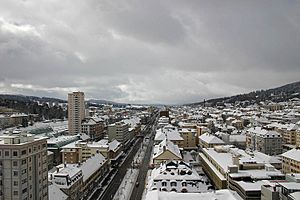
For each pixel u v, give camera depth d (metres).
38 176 128.38
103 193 182.12
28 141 124.94
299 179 141.00
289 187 119.44
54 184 148.50
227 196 97.00
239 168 172.38
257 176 155.75
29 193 122.44
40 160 130.75
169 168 154.75
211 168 199.12
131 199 170.88
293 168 197.88
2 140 124.12
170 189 135.88
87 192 180.88
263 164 174.12
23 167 118.50
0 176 117.50
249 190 137.62
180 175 143.50
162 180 139.75
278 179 154.62
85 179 177.12
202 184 139.62
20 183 116.56
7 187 117.06
